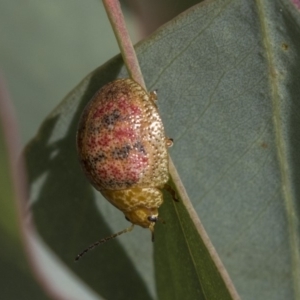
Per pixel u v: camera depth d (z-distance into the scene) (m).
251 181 0.13
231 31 0.12
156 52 0.12
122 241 0.13
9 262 0.13
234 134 0.12
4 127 0.12
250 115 0.12
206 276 0.12
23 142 0.13
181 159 0.13
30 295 0.13
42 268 0.12
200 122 0.12
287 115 0.12
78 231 0.13
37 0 0.13
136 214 0.12
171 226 0.12
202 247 0.12
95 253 0.13
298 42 0.12
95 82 0.12
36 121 0.13
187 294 0.12
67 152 0.13
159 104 0.12
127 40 0.12
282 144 0.12
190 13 0.12
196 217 0.12
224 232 0.13
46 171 0.13
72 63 0.13
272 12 0.12
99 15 0.13
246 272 0.13
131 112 0.12
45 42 0.13
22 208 0.12
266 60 0.12
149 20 0.13
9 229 0.12
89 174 0.12
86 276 0.13
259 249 0.13
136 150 0.12
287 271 0.13
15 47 0.13
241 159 0.12
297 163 0.12
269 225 0.13
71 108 0.12
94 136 0.12
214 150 0.12
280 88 0.12
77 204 0.13
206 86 0.12
